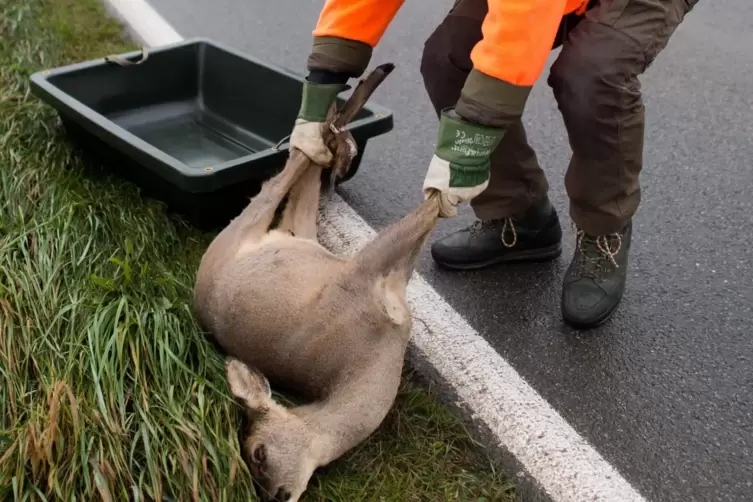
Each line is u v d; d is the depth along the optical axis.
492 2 1.78
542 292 2.82
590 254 2.64
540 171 2.72
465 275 2.90
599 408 2.36
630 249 3.06
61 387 1.86
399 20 5.00
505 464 2.12
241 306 1.99
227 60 3.52
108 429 1.83
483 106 1.83
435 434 2.16
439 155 1.91
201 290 2.13
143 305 2.19
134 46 4.26
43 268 2.34
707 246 3.08
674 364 2.52
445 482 2.03
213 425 1.92
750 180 3.50
